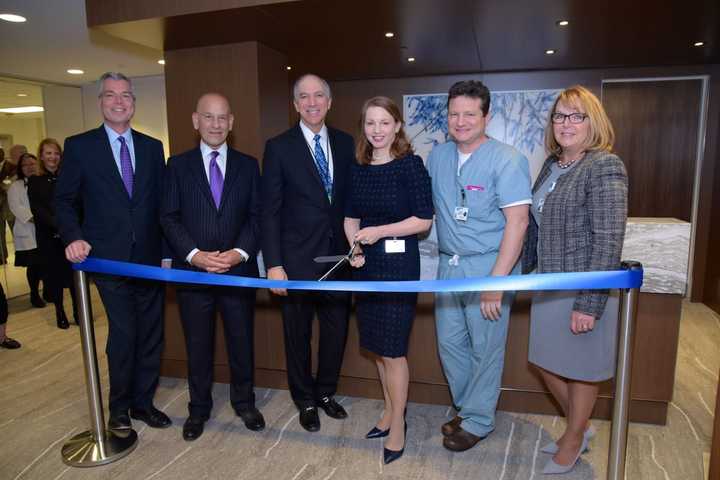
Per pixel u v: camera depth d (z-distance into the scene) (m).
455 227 2.11
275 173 2.27
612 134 1.91
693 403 2.75
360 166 2.13
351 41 3.47
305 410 2.51
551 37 3.53
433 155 2.22
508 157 1.99
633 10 2.86
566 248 1.88
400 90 5.39
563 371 1.96
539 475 2.10
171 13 2.62
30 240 4.79
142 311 2.45
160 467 2.17
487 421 2.27
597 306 1.80
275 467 2.17
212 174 2.33
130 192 2.33
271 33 3.01
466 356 2.32
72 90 5.93
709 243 4.79
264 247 2.31
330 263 2.32
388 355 2.11
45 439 2.44
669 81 4.83
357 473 2.12
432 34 3.36
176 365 3.15
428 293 2.63
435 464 2.18
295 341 2.45
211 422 2.56
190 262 2.25
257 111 3.20
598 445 2.31
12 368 3.38
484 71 5.10
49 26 3.68
